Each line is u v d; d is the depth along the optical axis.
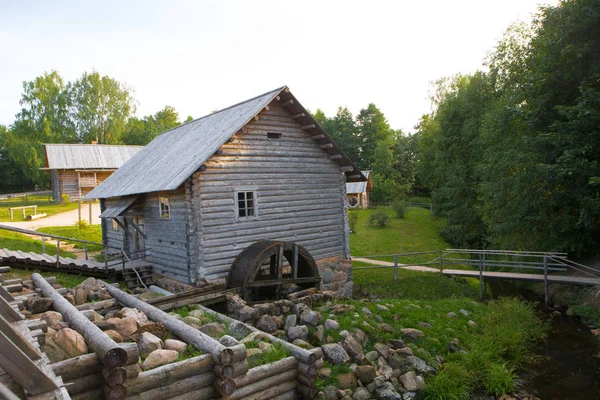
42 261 12.01
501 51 23.59
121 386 4.81
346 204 16.48
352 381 7.84
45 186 60.75
